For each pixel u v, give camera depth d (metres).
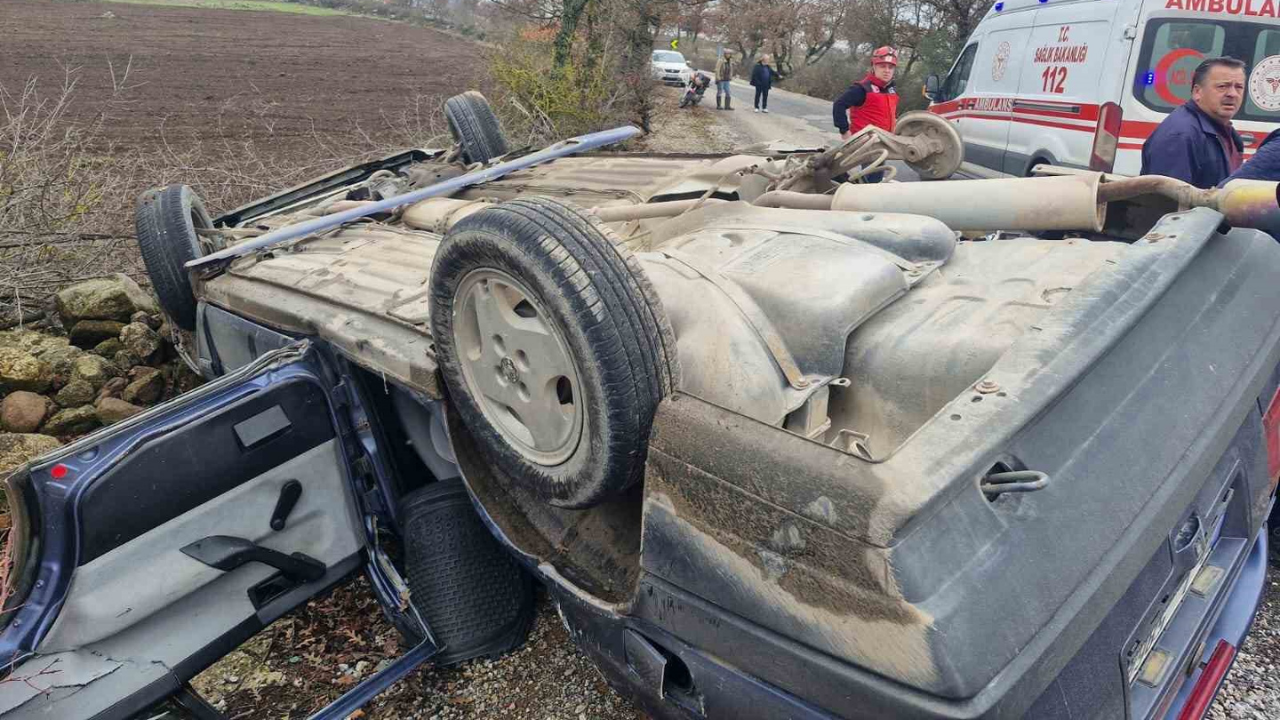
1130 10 5.84
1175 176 3.86
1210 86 3.77
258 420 2.48
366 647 3.04
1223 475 2.02
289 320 3.02
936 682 1.42
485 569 2.86
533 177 4.77
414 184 5.21
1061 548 1.59
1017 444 1.67
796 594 1.62
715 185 3.66
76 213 5.53
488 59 11.81
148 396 4.67
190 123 15.43
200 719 2.43
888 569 1.46
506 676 2.80
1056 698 1.54
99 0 44.62
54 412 4.56
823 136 14.98
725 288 2.33
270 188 7.71
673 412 1.86
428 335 2.55
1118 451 1.76
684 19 13.09
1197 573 2.09
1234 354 2.07
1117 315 1.88
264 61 26.33
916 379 2.16
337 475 2.72
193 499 2.33
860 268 2.34
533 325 2.07
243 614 2.53
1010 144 7.44
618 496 2.24
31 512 2.09
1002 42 7.66
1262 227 2.37
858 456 1.59
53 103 16.86
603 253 1.94
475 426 2.38
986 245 2.71
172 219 4.09
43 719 2.13
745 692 1.76
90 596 2.17
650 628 1.97
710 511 1.76
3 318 5.28
